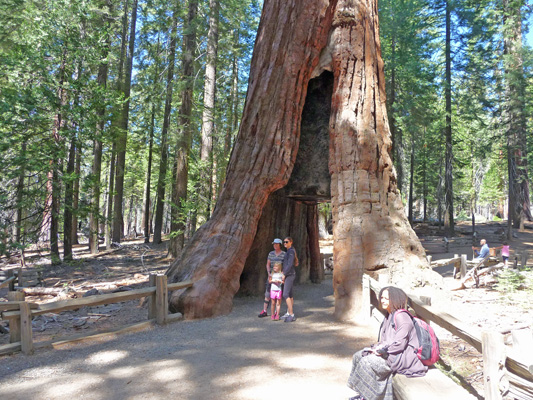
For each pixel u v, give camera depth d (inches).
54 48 606.5
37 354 227.9
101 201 1749.5
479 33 1101.7
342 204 339.6
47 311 235.8
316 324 293.7
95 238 895.7
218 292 325.7
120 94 644.7
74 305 245.3
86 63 652.7
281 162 363.3
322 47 367.6
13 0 637.9
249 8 1000.9
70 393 176.6
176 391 177.2
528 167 1199.6
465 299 387.2
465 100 1194.0
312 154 410.6
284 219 446.0
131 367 207.3
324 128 404.8
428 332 140.6
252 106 381.7
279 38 372.2
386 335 141.4
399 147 1141.7
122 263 746.8
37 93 563.2
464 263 525.3
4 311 227.0
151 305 297.1
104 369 204.8
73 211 620.7
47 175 598.9
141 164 1561.3
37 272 538.9
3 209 546.0
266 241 420.8
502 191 1828.2
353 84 354.9
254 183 365.7
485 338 127.1
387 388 137.8
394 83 1103.0
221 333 271.4
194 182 745.0
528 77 1117.1
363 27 361.7
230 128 834.2
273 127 365.7
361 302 309.4
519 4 1135.0
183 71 755.4
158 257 820.0
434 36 1184.8
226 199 373.7
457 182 1800.0
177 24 907.4
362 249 321.4
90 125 611.5
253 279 412.5
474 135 1441.9
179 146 727.7
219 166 709.3
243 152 379.2
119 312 363.3
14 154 563.5
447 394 122.3
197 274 330.0
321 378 189.2
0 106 518.3
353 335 260.8
